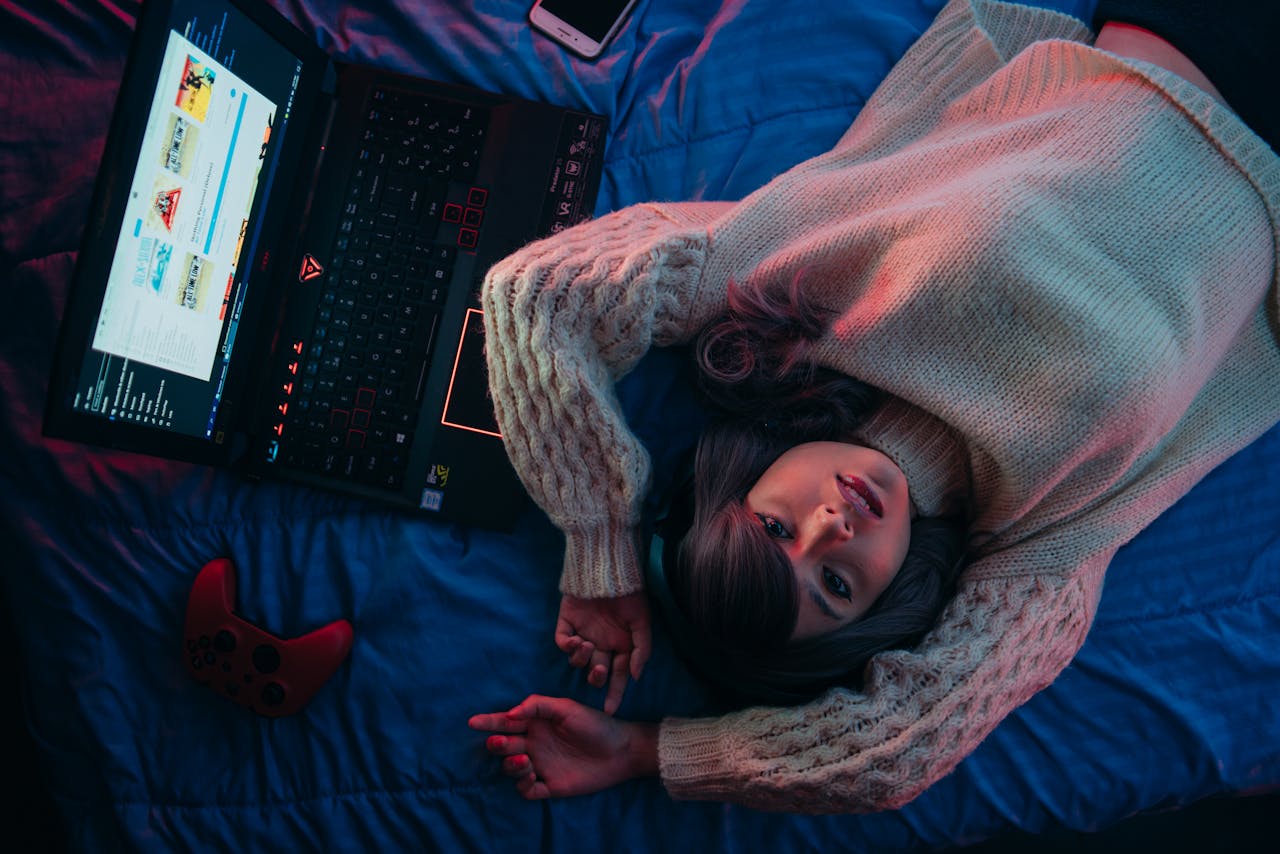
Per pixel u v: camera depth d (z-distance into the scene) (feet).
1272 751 3.51
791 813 3.39
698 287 3.18
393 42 3.72
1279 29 3.40
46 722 3.43
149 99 2.58
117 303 2.63
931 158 3.32
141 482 3.48
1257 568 3.64
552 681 3.45
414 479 3.28
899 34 3.74
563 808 3.42
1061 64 3.35
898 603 3.15
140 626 3.46
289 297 3.28
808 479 2.95
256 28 2.93
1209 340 3.20
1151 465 3.41
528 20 3.74
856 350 3.16
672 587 3.18
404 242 3.31
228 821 3.39
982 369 3.08
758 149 3.69
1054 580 3.19
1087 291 3.02
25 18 3.55
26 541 3.46
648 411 3.62
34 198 3.56
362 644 3.45
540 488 3.13
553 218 3.35
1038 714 3.54
